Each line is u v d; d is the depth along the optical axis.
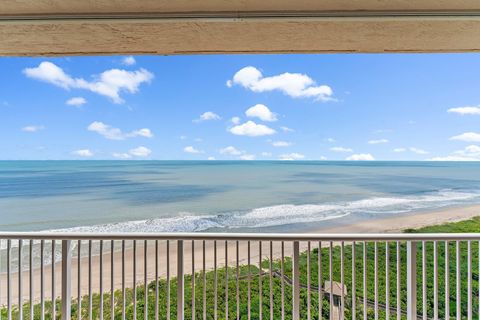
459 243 2.59
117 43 2.96
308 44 3.00
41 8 2.48
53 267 2.61
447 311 2.59
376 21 2.55
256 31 2.75
